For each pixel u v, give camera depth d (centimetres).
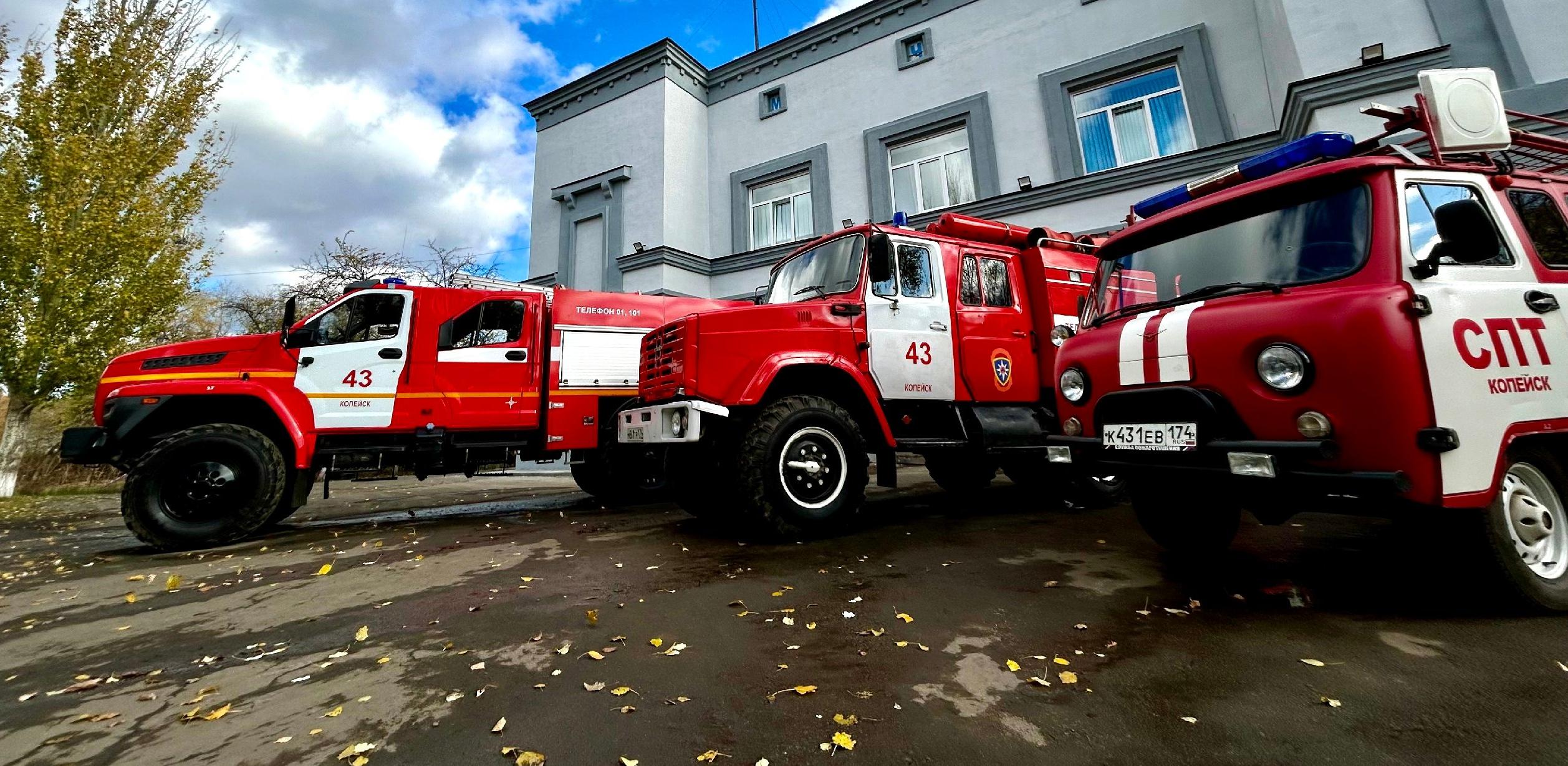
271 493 504
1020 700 183
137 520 464
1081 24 999
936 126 1090
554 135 1419
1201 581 301
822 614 270
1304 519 445
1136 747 154
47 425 1263
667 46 1271
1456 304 235
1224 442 252
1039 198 968
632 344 678
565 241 1355
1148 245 344
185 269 1115
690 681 205
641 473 700
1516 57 653
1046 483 553
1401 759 145
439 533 529
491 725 178
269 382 532
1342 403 227
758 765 151
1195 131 899
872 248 461
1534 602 233
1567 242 283
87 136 1041
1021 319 543
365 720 184
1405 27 698
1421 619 237
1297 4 749
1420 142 283
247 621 290
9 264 952
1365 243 248
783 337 436
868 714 177
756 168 1266
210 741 175
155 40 1162
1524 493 247
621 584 332
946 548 394
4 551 511
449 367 602
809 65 1240
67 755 169
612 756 158
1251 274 285
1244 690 184
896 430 486
